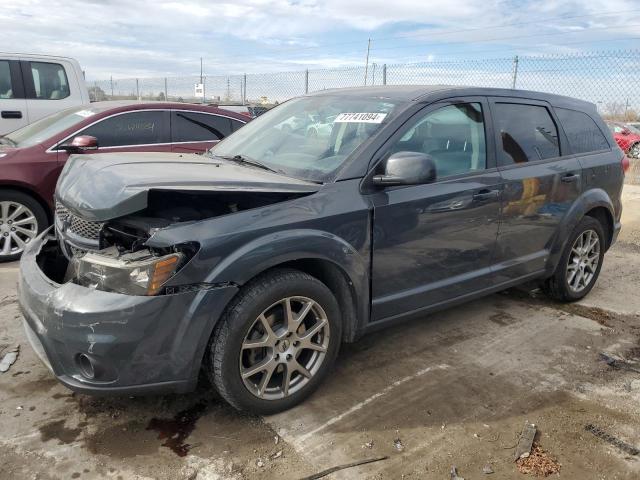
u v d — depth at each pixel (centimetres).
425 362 346
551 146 411
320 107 367
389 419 284
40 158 534
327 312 288
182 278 240
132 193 239
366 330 315
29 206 535
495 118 371
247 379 269
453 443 266
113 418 277
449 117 344
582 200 428
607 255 624
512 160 376
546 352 365
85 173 284
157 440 262
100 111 576
